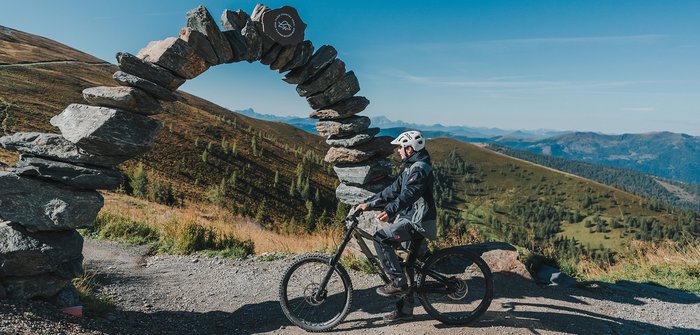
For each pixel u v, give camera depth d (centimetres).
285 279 532
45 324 443
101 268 865
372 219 796
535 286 725
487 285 530
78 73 17538
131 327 529
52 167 495
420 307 589
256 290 737
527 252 834
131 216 1528
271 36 643
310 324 530
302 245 1109
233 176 12719
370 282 723
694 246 1081
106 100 509
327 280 531
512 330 514
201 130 16300
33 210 491
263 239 1235
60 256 507
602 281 848
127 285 757
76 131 503
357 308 602
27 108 11325
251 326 572
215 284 783
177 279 820
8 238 478
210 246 1071
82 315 525
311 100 773
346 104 771
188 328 566
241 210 9938
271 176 14862
